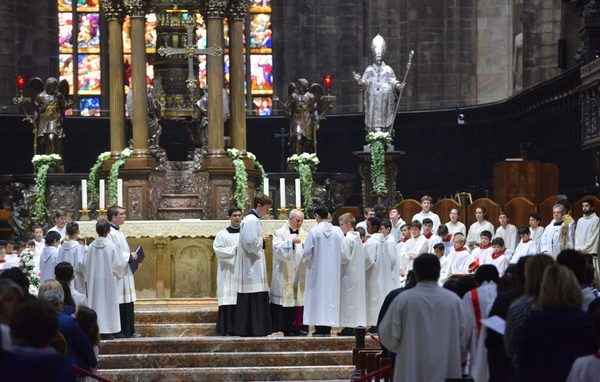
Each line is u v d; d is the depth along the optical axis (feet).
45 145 93.91
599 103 83.51
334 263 66.95
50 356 25.82
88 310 44.16
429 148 126.41
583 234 73.00
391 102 102.12
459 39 130.00
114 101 86.84
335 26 134.10
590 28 95.81
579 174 101.86
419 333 39.14
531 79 117.08
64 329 40.86
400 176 127.65
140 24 84.74
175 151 126.62
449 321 39.27
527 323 31.30
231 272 67.77
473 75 130.31
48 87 94.43
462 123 117.29
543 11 116.26
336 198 98.68
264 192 81.20
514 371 34.40
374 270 69.36
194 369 61.72
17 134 126.31
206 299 75.77
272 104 137.59
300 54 135.03
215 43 84.89
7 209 100.37
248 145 131.23
